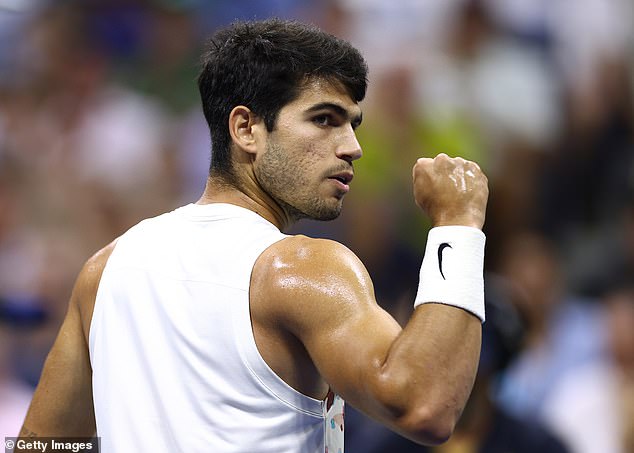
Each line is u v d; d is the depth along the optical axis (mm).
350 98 8719
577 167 28469
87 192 25359
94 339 8789
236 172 8805
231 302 8039
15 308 18406
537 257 23984
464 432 14172
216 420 7992
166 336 8266
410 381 7340
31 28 27625
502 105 28531
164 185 26203
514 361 14664
